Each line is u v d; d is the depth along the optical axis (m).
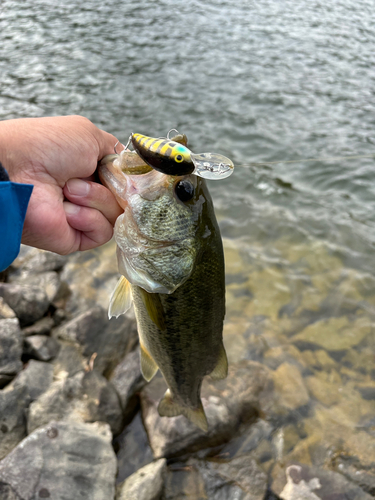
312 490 0.57
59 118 0.31
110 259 1.01
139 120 1.74
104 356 0.72
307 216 1.21
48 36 2.60
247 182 1.37
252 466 0.60
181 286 0.37
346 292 0.94
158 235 0.32
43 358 0.69
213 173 0.27
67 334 0.74
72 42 2.52
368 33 2.90
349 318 0.87
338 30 2.95
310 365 0.76
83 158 0.31
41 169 0.29
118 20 2.96
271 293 0.93
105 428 0.60
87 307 0.87
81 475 0.52
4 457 0.53
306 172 1.43
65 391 0.63
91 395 0.63
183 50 2.50
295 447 0.63
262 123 1.75
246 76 2.20
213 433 0.62
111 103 1.87
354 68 2.33
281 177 1.40
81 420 0.60
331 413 0.68
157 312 0.35
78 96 1.91
